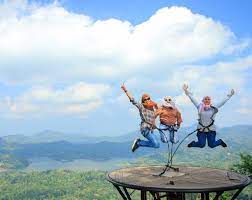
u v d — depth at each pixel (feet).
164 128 38.19
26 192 556.92
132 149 37.58
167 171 38.04
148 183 32.22
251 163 103.09
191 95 39.34
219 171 38.19
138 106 37.88
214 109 38.47
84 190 548.31
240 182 32.50
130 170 39.04
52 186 594.65
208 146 38.83
